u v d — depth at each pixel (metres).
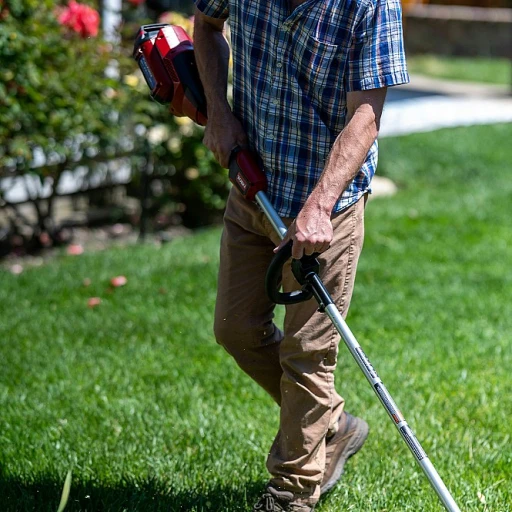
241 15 5.63
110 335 9.81
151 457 7.07
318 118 5.55
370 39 5.30
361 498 6.48
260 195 5.73
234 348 6.22
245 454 7.11
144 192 14.65
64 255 13.53
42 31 12.12
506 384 8.58
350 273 5.86
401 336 9.84
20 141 12.19
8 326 10.04
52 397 8.23
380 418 7.79
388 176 18.72
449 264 12.62
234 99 6.03
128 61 13.66
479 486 6.60
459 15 42.72
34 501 6.35
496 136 22.45
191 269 12.14
